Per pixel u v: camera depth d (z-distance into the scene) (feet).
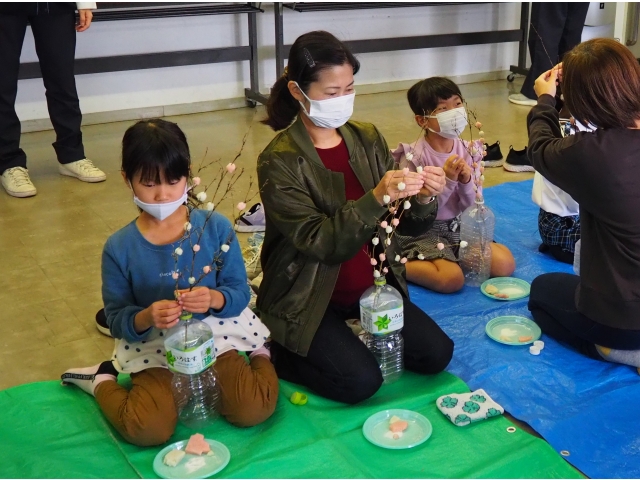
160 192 5.35
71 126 12.20
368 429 5.68
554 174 6.01
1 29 10.89
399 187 5.34
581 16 16.89
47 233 10.11
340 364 5.92
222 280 6.00
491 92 18.67
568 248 8.61
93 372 6.23
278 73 16.39
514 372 6.46
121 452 5.55
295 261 6.16
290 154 6.02
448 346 6.34
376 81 18.95
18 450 5.57
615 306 5.93
